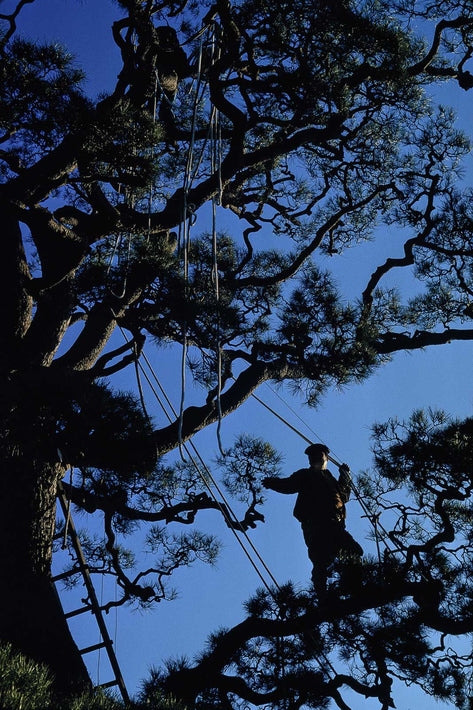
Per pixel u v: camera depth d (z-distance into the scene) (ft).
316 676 29.73
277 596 30.37
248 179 45.42
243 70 37.04
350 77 36.11
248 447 36.01
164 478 35.24
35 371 33.17
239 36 34.68
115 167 35.40
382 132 42.57
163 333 32.91
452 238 38.29
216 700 30.60
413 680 29.25
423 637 28.89
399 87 36.94
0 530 34.53
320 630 30.22
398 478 28.04
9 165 35.24
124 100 35.99
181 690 30.42
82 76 34.45
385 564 28.76
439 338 37.29
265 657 30.96
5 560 34.32
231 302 37.83
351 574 28.58
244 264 42.50
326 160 44.47
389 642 28.94
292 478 34.50
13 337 36.45
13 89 33.27
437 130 41.16
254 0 33.78
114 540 36.27
